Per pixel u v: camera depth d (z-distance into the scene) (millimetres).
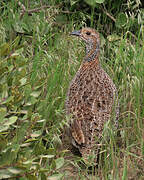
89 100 10086
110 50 12898
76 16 13461
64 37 12484
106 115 9867
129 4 12578
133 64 11500
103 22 13266
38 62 11461
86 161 9102
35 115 8438
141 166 9672
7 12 13047
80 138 9281
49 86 10625
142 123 10750
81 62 12141
